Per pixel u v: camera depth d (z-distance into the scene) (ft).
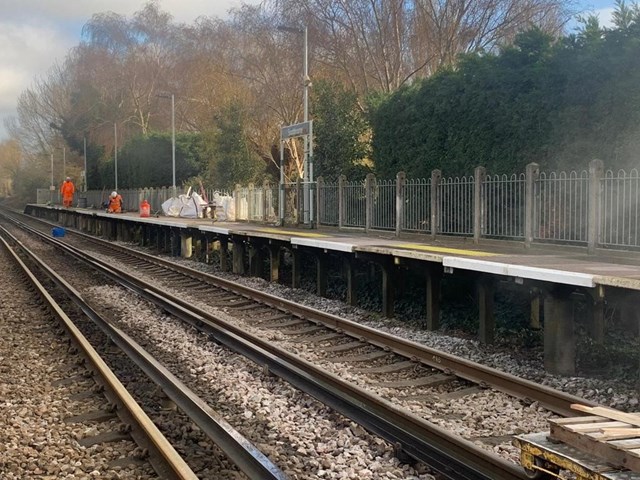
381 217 57.77
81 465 18.75
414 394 25.57
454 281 45.34
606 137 42.09
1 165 393.91
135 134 192.65
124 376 28.63
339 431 21.08
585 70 43.32
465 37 98.27
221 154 114.21
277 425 22.00
